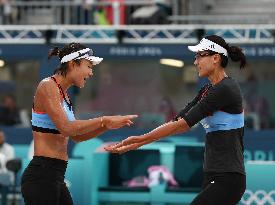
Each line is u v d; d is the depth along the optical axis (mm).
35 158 16594
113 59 43438
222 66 16438
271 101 43531
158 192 28594
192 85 43938
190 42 42719
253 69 43375
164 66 44125
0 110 45125
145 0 45750
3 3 45938
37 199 16438
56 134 16656
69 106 17141
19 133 42500
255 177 27156
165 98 44312
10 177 33469
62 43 43031
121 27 42500
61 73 16969
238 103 16062
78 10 46375
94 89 44750
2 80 45062
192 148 29609
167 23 44000
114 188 28859
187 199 28422
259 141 42031
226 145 15977
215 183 15891
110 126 16234
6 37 43531
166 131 15945
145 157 29672
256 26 41281
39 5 46031
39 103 16578
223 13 52406
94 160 28938
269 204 27094
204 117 15961
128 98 44688
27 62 44656
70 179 29922
